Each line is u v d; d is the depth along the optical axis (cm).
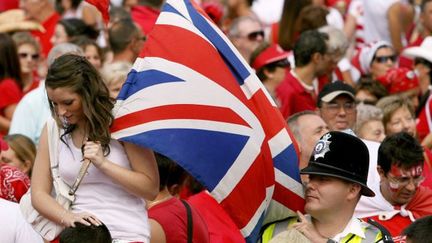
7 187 2375
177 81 2034
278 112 2156
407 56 3550
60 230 2011
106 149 1955
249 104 2111
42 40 3738
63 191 1973
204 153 2038
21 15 3797
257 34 3500
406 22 4009
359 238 2014
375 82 3136
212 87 2059
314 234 2036
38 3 3794
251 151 2088
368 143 2428
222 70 2080
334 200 2011
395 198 2286
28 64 3331
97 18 3625
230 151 2067
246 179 2089
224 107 2066
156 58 2038
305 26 3472
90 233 1875
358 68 3556
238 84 2103
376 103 2952
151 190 1978
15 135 2636
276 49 3166
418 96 3269
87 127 1964
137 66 2031
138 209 1995
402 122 2766
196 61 2058
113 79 2600
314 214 2025
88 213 1939
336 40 3080
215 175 2056
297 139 2331
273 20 4234
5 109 3206
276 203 2161
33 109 2972
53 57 2914
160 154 2178
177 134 2014
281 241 2031
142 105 2006
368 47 3531
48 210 1959
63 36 3525
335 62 3102
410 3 4191
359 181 2009
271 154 2131
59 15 3944
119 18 3319
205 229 2219
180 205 2191
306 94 3075
